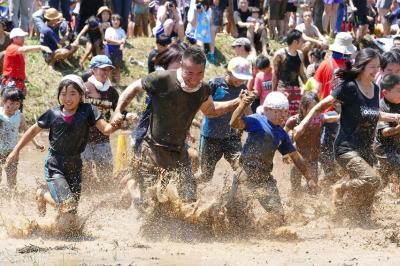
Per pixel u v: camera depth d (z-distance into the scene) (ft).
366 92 51.57
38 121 48.57
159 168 46.96
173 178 46.91
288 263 40.22
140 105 106.42
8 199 58.70
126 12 120.78
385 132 56.29
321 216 53.93
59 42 112.68
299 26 119.34
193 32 118.42
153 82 45.70
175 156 47.19
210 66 120.37
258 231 47.91
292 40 81.92
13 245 44.24
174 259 40.78
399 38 88.17
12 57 91.50
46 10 109.91
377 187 51.08
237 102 47.60
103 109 60.03
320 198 58.59
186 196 47.01
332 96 51.85
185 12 125.29
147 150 47.32
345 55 65.31
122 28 119.34
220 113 47.73
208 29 118.83
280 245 45.19
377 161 56.18
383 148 57.36
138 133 49.44
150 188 46.52
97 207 52.44
